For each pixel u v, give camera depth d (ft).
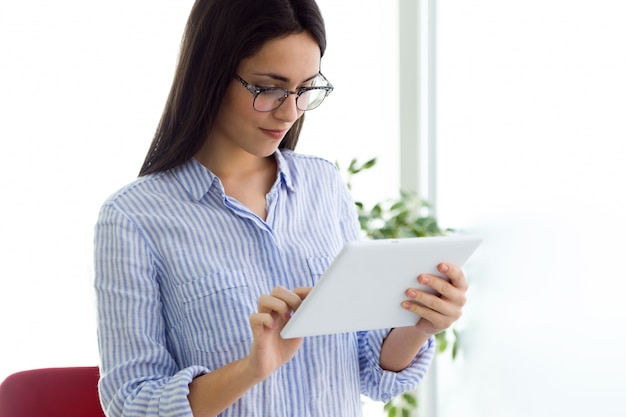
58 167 10.80
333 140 10.78
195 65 4.27
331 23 10.70
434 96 10.18
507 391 8.63
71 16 10.62
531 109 7.95
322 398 4.41
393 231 9.59
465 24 9.32
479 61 9.03
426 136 10.36
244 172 4.59
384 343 4.67
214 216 4.38
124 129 10.84
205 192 4.41
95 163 10.85
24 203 10.78
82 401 6.65
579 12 7.14
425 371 4.72
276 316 3.78
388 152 10.74
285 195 4.61
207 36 4.19
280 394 4.32
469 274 9.42
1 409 6.51
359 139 10.77
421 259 3.74
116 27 10.71
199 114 4.26
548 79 7.64
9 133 10.66
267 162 4.71
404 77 10.26
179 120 4.39
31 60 10.62
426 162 10.41
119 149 10.86
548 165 7.68
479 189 9.14
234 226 4.40
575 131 7.23
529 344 8.15
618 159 6.61
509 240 8.49
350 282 3.60
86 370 6.72
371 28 10.68
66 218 10.89
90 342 11.06
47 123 10.73
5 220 10.77
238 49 4.05
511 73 8.34
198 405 3.90
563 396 7.55
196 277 4.26
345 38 10.71
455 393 9.90
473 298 9.36
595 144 6.93
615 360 6.73
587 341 7.13
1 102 10.61
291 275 4.44
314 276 4.47
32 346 10.94
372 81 10.73
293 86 4.12
